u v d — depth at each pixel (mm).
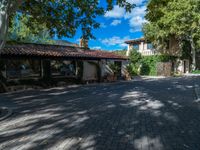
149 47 36812
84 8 11211
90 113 8383
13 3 7551
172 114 8227
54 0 10414
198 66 40375
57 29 12031
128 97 12578
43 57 17828
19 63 16516
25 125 6738
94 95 13453
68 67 20469
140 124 6832
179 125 6746
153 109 9156
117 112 8562
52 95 13484
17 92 15055
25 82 16594
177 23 29344
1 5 7262
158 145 5094
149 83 21797
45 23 12133
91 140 5395
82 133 5930
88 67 22484
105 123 6938
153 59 34781
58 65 19500
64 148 4891
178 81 23922
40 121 7199
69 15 11562
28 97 12688
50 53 18109
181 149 4863
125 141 5336
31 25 12797
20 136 5707
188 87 17953
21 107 9648
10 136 5715
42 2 10906
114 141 5336
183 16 28547
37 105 10109
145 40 36438
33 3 10781
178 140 5422
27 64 17078
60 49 21203
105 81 23797
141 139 5480
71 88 17516
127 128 6398
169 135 5793
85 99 11867
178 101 11195
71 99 11875
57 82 18984
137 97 12562
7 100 11664
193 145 5098
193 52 36375
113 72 25375
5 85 15266
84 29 12016
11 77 15945
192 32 31859
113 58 24516
